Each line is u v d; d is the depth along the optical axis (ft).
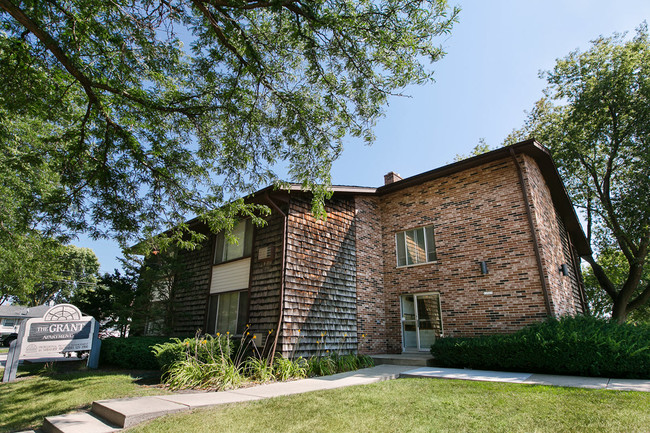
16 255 45.50
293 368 25.75
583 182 62.69
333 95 20.67
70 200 23.79
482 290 32.30
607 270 78.54
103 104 22.72
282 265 29.40
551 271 31.42
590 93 53.93
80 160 23.41
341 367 28.45
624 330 23.67
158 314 37.86
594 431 11.66
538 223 30.96
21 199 38.27
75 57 18.37
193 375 22.45
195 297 38.32
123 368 32.09
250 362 25.89
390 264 39.91
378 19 17.02
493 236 32.68
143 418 14.65
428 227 38.17
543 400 15.74
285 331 27.73
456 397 16.89
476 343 27.02
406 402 16.17
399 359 30.96
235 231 36.24
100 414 16.43
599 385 18.78
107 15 16.84
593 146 57.06
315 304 30.96
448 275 34.96
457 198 36.11
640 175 50.44
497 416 13.69
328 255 33.81
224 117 22.67
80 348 31.63
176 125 23.77
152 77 21.74
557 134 60.59
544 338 24.13
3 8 15.26
